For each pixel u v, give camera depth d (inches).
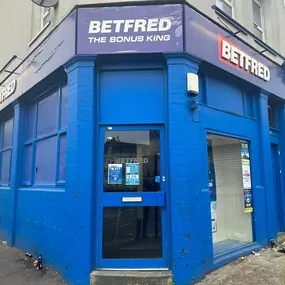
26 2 297.3
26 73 269.3
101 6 191.5
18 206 277.0
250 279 179.8
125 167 188.9
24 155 290.5
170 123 185.5
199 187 190.7
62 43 207.0
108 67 194.7
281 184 305.7
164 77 193.9
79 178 182.2
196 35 199.3
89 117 186.5
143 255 181.6
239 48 240.4
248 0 283.6
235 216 236.5
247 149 250.7
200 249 185.0
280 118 314.2
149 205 184.7
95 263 180.1
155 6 190.7
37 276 195.5
